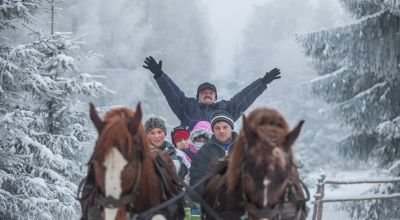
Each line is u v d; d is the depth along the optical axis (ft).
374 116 55.16
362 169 142.20
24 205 38.50
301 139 161.07
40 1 43.75
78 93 43.96
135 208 17.72
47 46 43.29
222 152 22.08
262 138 15.39
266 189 14.87
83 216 18.38
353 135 58.18
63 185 40.81
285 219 16.28
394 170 51.57
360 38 52.37
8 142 39.34
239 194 17.31
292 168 16.43
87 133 45.03
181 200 20.06
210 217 19.53
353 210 54.70
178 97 29.43
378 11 53.26
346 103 57.62
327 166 148.97
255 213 15.31
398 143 53.16
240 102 30.19
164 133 24.57
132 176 15.64
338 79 57.93
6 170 39.60
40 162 40.68
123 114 17.29
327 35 55.16
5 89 39.52
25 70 39.37
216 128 22.15
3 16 39.96
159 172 18.86
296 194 17.56
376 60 51.60
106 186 15.16
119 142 15.21
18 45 39.22
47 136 42.24
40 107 44.11
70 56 44.60
